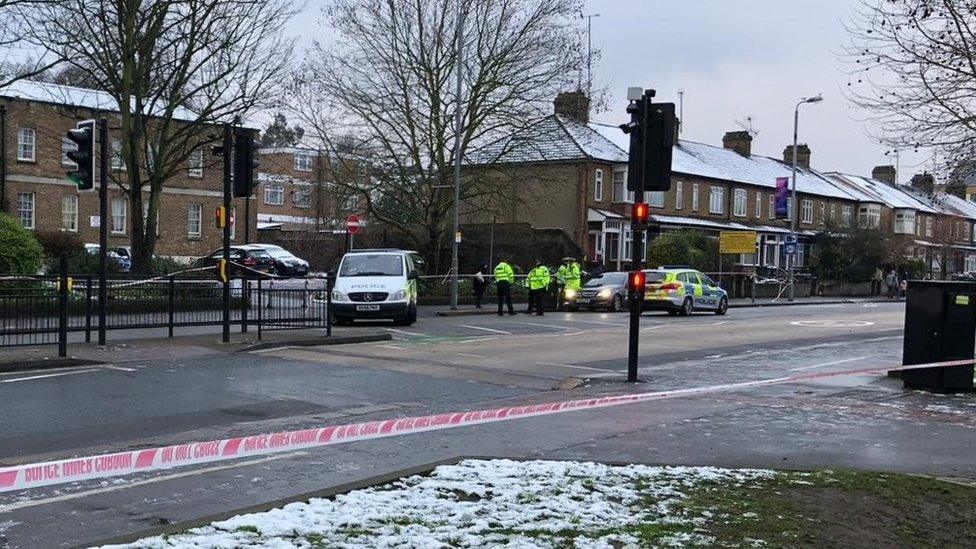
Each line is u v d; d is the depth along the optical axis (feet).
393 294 72.02
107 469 17.93
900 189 245.24
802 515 18.04
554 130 110.83
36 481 16.78
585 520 17.02
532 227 143.02
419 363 48.29
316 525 16.19
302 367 45.24
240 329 62.03
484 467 21.57
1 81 93.61
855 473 22.08
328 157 108.17
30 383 37.63
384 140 105.70
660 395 33.14
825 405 35.63
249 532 15.58
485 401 36.65
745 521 17.33
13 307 47.14
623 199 151.43
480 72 105.29
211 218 156.25
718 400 36.86
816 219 197.77
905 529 17.58
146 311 57.47
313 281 95.35
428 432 28.86
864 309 121.70
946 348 39.32
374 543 15.10
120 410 32.19
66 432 28.17
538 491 19.21
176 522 17.62
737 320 91.25
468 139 107.34
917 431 30.01
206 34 80.84
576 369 48.06
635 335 42.88
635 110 40.63
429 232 111.86
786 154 216.95
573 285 103.24
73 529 17.88
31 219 132.87
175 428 29.40
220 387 38.06
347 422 31.04
